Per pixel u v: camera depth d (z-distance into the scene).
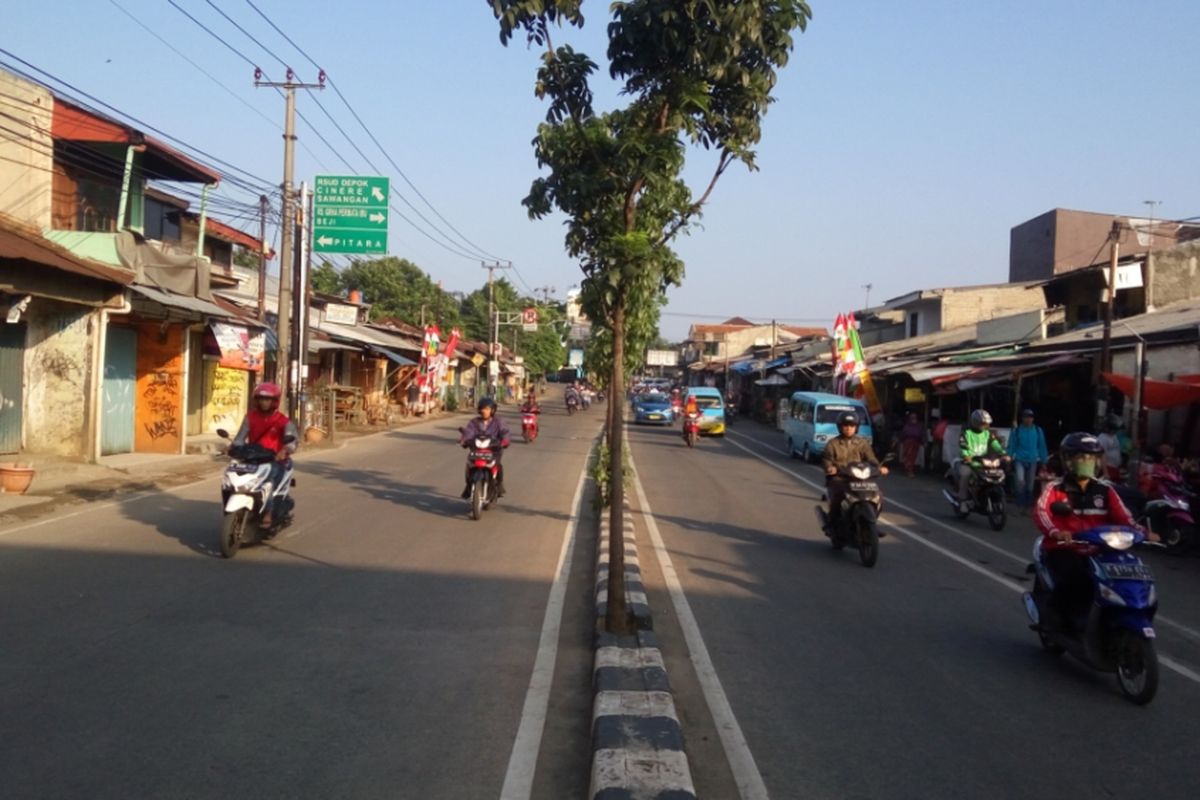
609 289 7.54
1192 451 16.58
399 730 5.39
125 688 5.89
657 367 126.88
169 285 19.53
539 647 7.20
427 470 20.67
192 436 24.11
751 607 8.97
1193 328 16.67
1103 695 6.55
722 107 7.69
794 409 29.02
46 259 15.05
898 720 5.92
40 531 11.18
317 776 4.73
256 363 23.55
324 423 31.52
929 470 25.20
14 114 17.17
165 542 10.80
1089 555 6.73
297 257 24.22
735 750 5.36
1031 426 17.50
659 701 5.59
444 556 10.75
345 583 9.11
